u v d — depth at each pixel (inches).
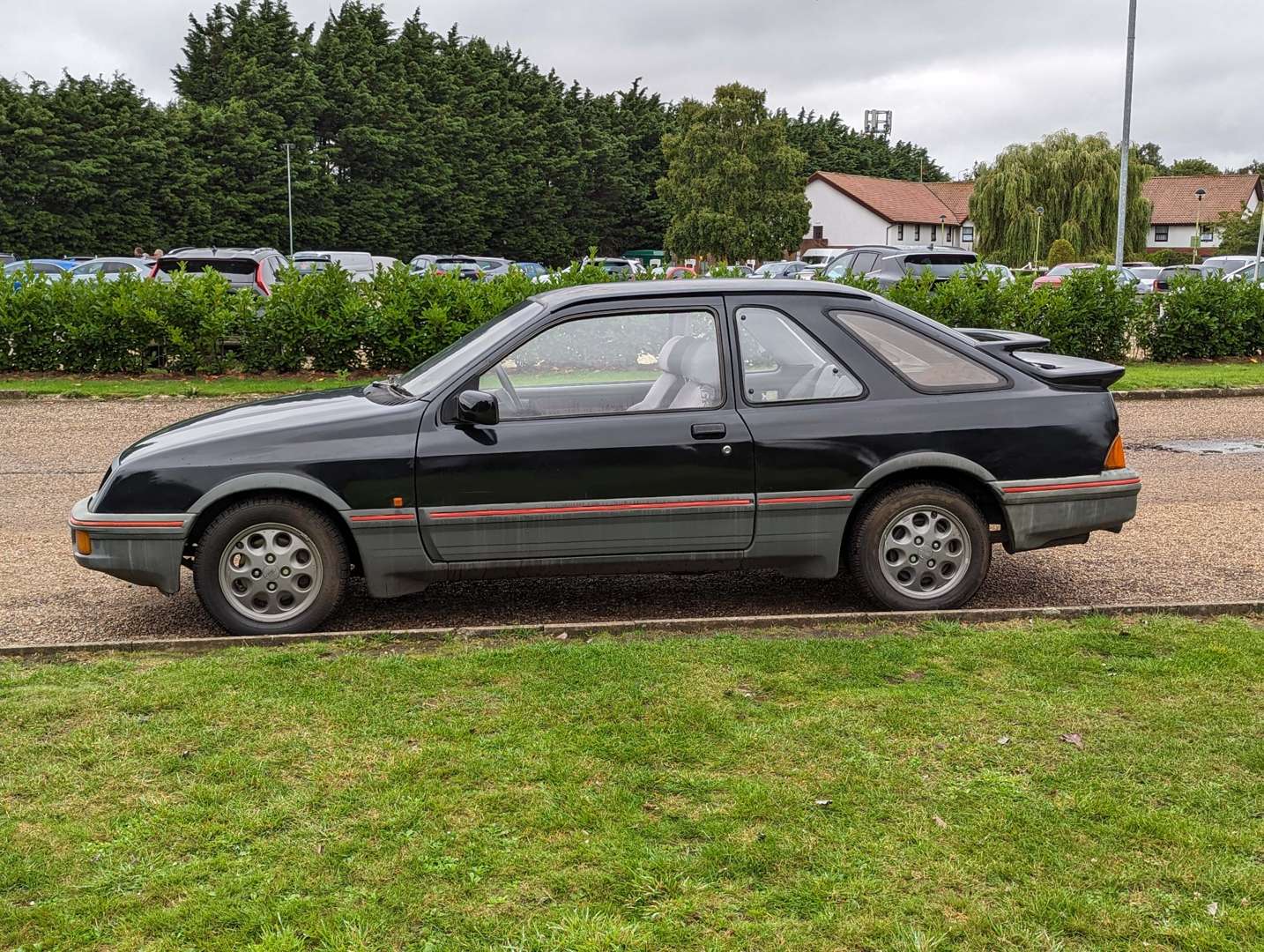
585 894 123.2
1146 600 237.5
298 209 2504.9
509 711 170.7
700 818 138.6
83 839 134.7
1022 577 256.1
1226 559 268.2
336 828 137.0
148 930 117.3
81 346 625.3
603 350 219.1
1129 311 681.6
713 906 120.6
